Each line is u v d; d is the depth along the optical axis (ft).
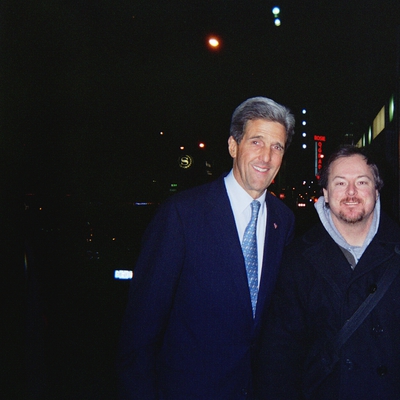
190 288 5.10
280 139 5.61
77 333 12.76
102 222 17.01
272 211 6.06
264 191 5.76
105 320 13.61
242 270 5.12
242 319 5.10
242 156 5.57
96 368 10.85
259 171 5.46
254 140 5.52
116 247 15.69
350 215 5.41
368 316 5.09
